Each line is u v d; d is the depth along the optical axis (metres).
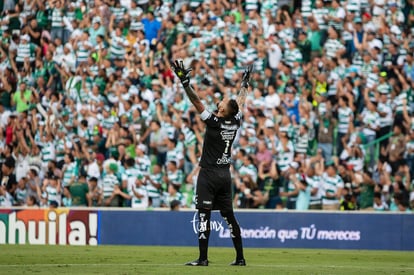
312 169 43.19
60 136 47.00
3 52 50.69
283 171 43.34
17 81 49.69
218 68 47.47
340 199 42.53
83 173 45.50
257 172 43.38
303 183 42.81
